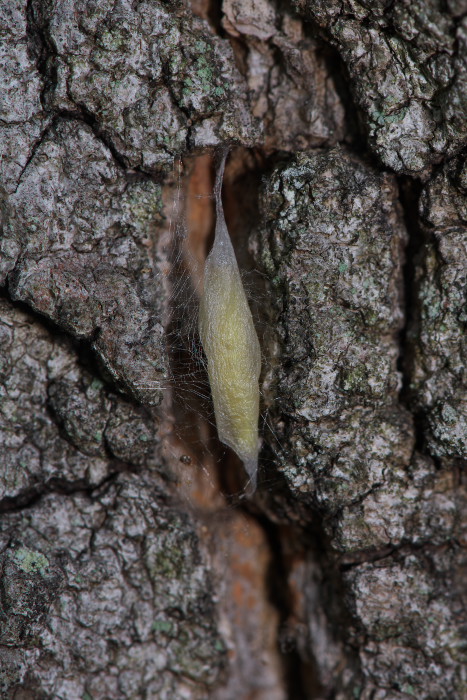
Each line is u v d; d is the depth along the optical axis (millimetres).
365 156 249
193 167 251
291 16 248
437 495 251
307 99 250
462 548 252
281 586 260
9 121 246
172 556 253
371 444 250
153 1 245
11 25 245
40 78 246
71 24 244
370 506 250
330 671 257
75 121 246
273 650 260
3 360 249
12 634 248
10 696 248
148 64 246
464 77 244
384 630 252
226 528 258
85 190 247
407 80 245
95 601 251
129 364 248
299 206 247
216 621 256
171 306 251
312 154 248
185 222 253
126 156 247
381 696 253
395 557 252
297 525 257
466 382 248
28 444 250
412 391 250
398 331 250
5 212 246
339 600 256
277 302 249
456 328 248
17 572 248
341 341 248
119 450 251
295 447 249
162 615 254
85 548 251
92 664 251
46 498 251
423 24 244
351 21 245
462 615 252
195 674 255
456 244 248
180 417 253
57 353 250
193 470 255
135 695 253
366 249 248
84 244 248
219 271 249
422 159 246
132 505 252
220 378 248
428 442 250
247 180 253
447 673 252
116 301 247
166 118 247
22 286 246
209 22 249
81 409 250
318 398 248
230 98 248
